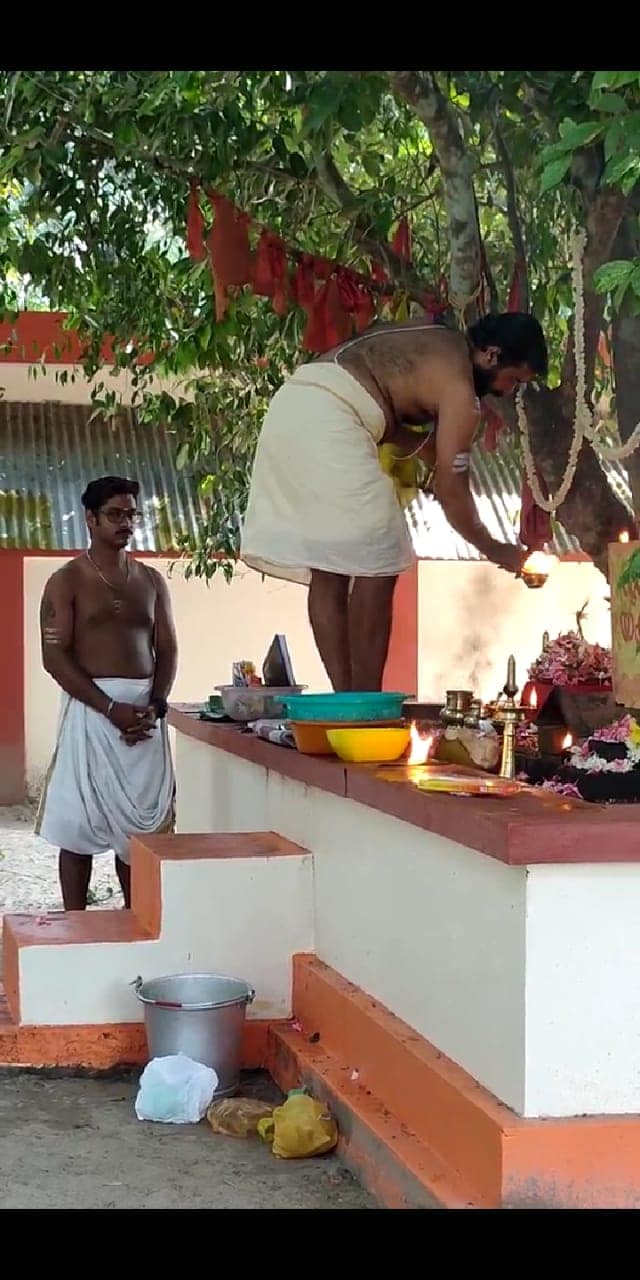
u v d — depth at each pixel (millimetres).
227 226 5434
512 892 2977
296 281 5574
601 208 4551
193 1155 3826
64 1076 4516
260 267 5500
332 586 4941
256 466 4938
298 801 4820
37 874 9125
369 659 4977
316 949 4590
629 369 4840
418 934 3590
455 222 5105
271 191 6047
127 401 12961
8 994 4836
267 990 4605
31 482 12094
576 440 4344
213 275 5520
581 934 2928
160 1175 3670
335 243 6496
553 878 2914
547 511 4797
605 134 3379
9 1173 3678
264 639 12586
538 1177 2867
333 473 4703
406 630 12234
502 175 6066
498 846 2910
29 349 10812
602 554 5191
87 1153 3838
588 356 4945
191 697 12500
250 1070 4574
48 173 6090
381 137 6664
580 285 4199
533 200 5875
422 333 4699
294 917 4621
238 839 4949
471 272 5164
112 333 7230
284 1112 3811
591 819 2926
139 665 6324
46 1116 4145
